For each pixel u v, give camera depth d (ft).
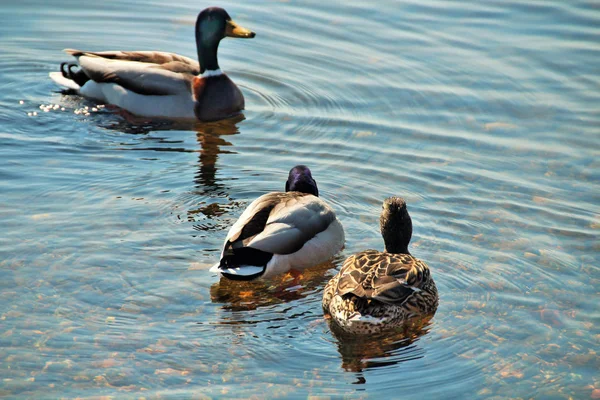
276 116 57.93
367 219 45.55
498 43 66.59
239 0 74.54
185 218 44.57
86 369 32.45
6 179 47.62
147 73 58.95
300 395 31.58
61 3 73.00
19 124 55.62
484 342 35.27
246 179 49.16
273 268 40.14
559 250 42.14
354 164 50.96
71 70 62.75
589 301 38.06
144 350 33.86
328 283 39.04
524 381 32.94
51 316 35.73
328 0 74.28
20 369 32.22
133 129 56.34
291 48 67.05
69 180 47.93
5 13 71.00
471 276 40.04
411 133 54.75
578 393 32.24
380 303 35.60
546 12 71.10
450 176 49.39
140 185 47.83
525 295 38.58
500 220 44.88
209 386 31.91
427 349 34.81
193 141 54.60
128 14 71.82
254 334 35.55
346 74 63.05
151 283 38.78
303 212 41.63
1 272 38.65
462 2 73.61
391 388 32.35
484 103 58.49
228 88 58.75
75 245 41.34
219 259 41.04
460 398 31.91
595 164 50.65
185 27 70.23
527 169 50.21
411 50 66.03
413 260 37.70
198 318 36.50
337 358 34.09
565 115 56.65
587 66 62.90
